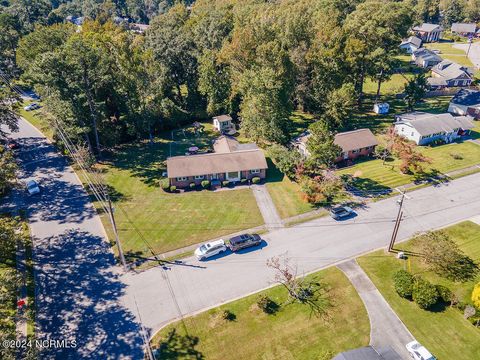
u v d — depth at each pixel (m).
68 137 61.72
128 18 196.75
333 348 31.27
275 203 51.66
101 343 32.19
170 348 31.52
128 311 35.25
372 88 100.31
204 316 34.50
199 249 41.84
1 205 51.81
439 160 61.47
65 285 38.41
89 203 52.25
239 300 36.22
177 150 68.69
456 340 31.89
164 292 37.41
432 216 47.94
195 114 83.50
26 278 39.28
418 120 67.94
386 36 79.12
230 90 78.00
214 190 55.47
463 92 83.25
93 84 61.03
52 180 57.97
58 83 57.56
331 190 51.88
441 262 38.88
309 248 42.97
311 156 54.34
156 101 72.06
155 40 80.88
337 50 74.44
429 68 115.69
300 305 35.53
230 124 77.25
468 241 43.38
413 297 35.47
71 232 46.34
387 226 46.28
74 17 188.38
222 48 79.00
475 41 151.38
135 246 43.78
